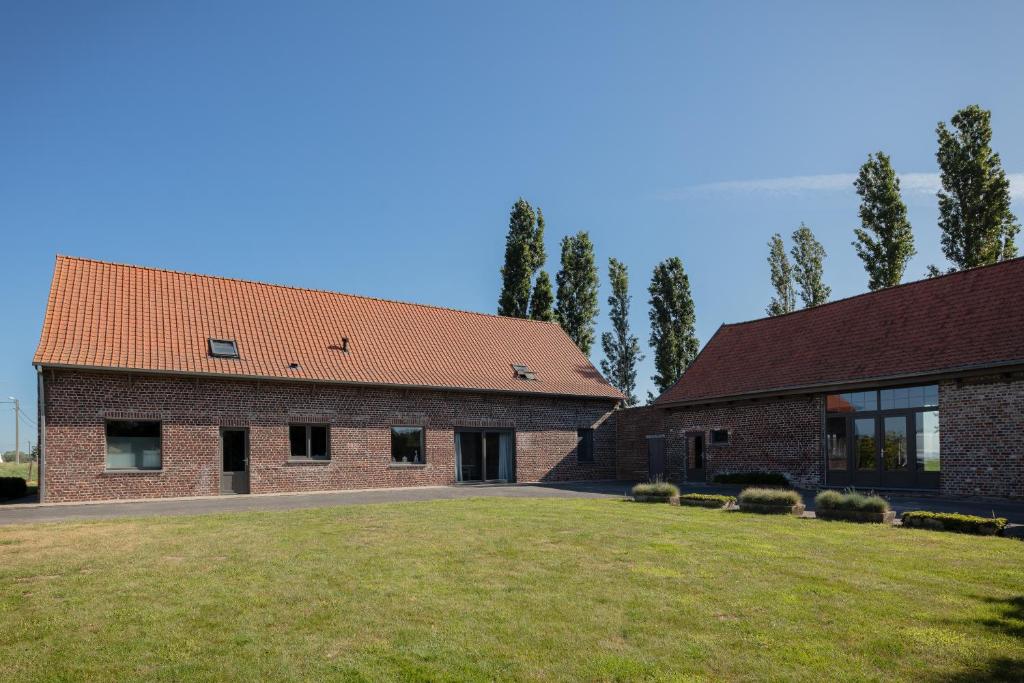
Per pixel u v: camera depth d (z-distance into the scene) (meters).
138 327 20.09
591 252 39.19
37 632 5.90
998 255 29.11
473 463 25.03
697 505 14.74
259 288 24.33
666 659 5.23
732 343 26.03
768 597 6.80
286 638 5.74
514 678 4.92
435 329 27.42
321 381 21.48
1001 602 6.56
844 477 19.70
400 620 6.18
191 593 7.07
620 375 43.28
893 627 5.86
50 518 13.70
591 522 11.81
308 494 20.25
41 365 17.47
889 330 19.88
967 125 29.64
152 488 18.86
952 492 16.83
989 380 16.23
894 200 31.84
